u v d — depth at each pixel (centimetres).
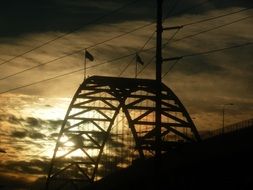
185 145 6025
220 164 5534
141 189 6700
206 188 5631
